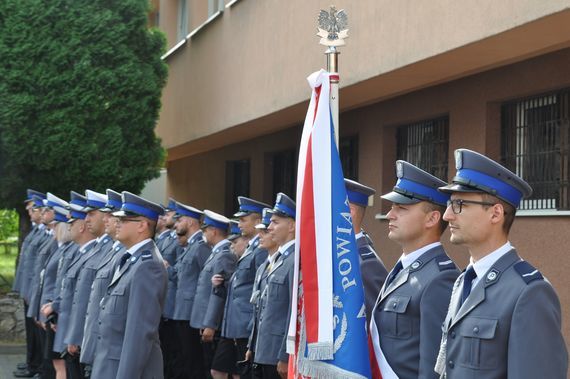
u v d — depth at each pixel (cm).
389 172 1153
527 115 890
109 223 805
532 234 848
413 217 479
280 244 756
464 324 389
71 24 1440
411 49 873
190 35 1684
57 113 1434
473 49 802
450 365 393
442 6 820
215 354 918
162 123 1928
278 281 734
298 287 516
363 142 1212
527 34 741
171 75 1853
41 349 1125
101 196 901
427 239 481
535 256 842
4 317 1401
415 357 461
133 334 636
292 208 747
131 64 1481
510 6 721
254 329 788
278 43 1227
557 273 810
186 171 2230
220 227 1014
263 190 1650
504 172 396
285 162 1588
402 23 891
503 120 925
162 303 659
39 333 1095
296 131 1488
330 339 488
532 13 694
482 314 384
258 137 1669
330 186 513
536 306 369
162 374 662
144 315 642
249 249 899
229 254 960
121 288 657
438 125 1056
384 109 1150
